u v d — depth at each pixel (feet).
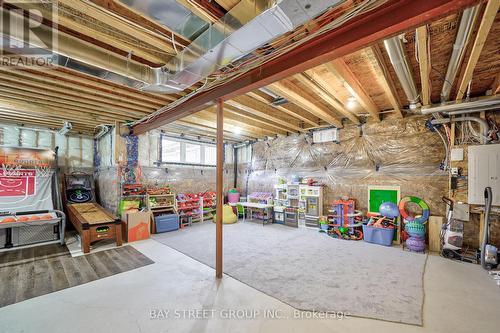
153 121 14.83
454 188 13.23
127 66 7.25
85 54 6.38
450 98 12.59
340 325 6.81
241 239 15.97
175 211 19.58
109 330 6.59
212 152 26.08
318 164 20.12
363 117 17.46
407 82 9.53
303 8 4.65
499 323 6.85
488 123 12.43
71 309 7.63
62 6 5.87
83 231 13.23
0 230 13.30
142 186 18.17
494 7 5.19
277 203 22.09
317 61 6.76
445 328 6.64
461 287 9.08
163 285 9.28
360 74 10.32
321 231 18.03
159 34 6.66
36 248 13.88
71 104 12.43
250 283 9.44
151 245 14.62
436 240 13.55
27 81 9.40
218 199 10.16
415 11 4.93
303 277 10.00
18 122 16.97
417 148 15.10
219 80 8.84
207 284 9.37
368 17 5.53
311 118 17.98
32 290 8.86
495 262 10.80
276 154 23.45
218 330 6.57
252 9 5.05
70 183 18.86
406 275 10.19
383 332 6.50
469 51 8.14
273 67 7.73
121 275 10.21
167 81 8.05
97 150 20.86
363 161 17.42
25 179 16.15
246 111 15.81
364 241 15.49
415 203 15.01
